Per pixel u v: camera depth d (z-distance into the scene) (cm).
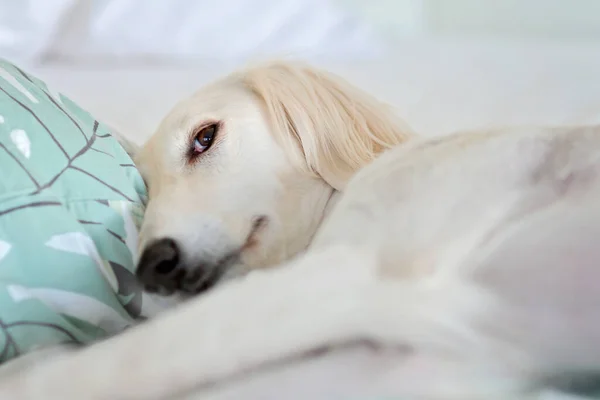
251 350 42
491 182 53
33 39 202
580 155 55
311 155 95
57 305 60
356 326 42
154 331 46
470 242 49
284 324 43
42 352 55
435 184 54
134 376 44
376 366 42
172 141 92
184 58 213
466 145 59
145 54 211
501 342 43
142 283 72
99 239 68
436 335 42
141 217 80
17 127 66
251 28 216
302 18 218
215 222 82
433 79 175
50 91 81
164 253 74
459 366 41
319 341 42
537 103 142
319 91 101
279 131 95
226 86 101
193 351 43
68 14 206
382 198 55
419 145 64
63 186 67
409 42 255
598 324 42
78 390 45
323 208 95
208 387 43
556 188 53
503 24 279
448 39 267
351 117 102
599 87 154
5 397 46
